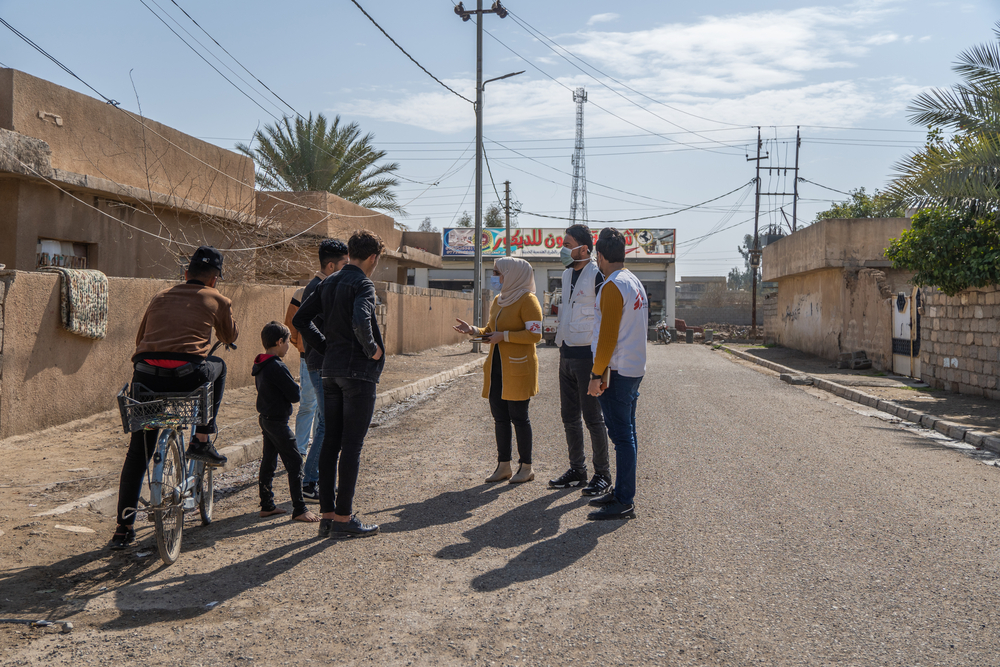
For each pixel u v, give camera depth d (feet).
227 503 19.80
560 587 13.25
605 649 10.84
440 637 11.28
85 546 15.61
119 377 30.68
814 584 13.35
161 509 14.11
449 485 21.29
